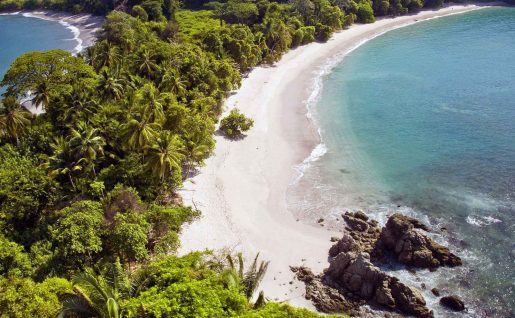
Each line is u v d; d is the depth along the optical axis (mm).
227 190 72250
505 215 65250
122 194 59656
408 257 57312
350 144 87938
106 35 120312
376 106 104125
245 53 121688
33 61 86625
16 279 42625
